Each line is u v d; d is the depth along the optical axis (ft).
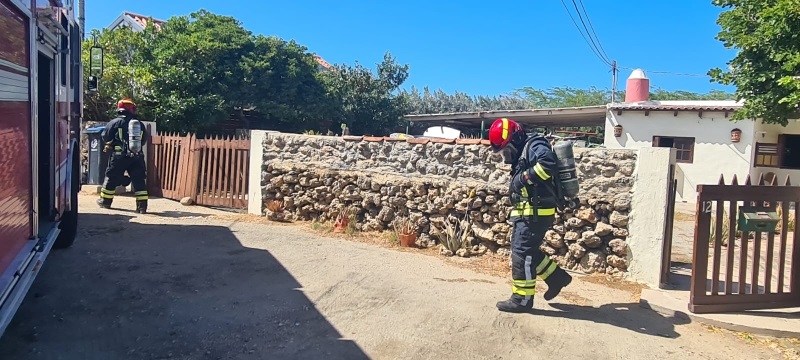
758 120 53.52
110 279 17.76
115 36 56.54
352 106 76.23
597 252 20.92
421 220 24.81
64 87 19.11
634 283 20.04
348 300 17.01
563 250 21.58
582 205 21.03
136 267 19.25
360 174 26.89
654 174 19.67
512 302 16.53
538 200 16.14
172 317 14.93
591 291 19.04
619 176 20.38
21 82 11.76
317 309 16.11
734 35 34.81
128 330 13.92
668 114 54.34
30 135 12.51
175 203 33.47
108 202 30.27
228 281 18.31
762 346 14.84
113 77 50.60
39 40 14.25
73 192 20.95
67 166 19.79
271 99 62.34
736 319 16.16
